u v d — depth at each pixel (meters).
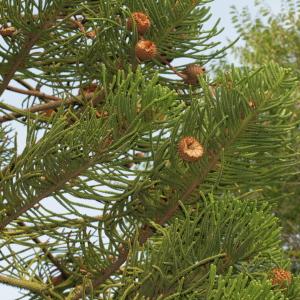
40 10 1.73
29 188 1.58
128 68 1.64
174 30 1.76
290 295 1.55
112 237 1.67
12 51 1.77
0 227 1.65
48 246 1.70
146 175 1.61
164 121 1.55
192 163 1.61
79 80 1.82
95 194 1.60
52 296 1.75
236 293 1.38
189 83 1.79
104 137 1.51
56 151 1.53
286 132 1.60
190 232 1.54
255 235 1.53
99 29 1.71
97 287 1.70
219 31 1.77
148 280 1.56
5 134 1.88
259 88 1.57
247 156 1.62
